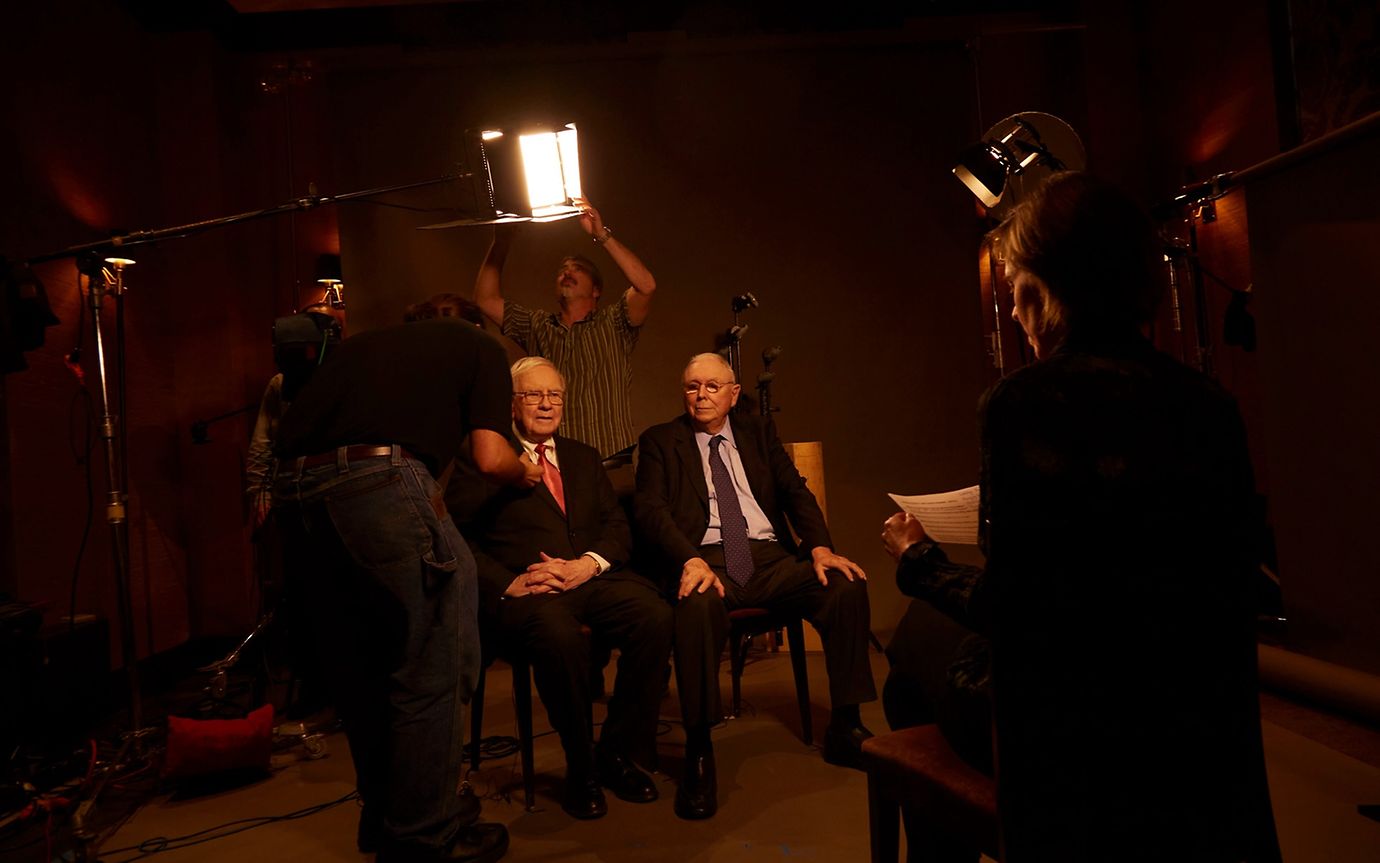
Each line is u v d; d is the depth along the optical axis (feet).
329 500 5.70
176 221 14.87
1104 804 2.99
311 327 6.25
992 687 3.17
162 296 14.52
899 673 4.95
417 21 15.14
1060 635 3.04
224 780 8.36
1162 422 3.07
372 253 13.79
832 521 13.87
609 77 14.20
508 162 8.82
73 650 10.14
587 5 14.69
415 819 5.81
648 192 14.12
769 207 14.16
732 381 9.36
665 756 8.47
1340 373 7.00
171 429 14.52
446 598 5.91
